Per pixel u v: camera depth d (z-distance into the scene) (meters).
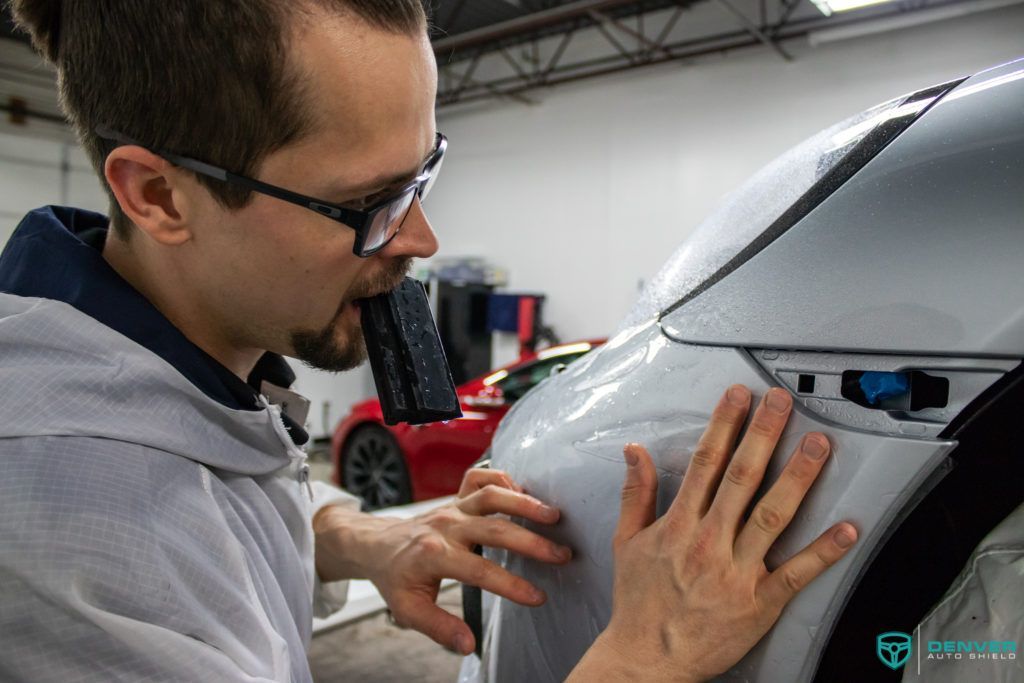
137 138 0.57
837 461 0.55
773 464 0.57
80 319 0.58
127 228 0.65
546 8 6.05
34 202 6.06
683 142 6.01
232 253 0.60
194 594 0.54
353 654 2.13
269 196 0.57
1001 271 0.51
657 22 6.07
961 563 0.58
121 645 0.49
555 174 6.87
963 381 0.52
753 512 0.54
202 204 0.58
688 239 0.87
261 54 0.53
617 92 6.39
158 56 0.54
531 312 6.81
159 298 0.66
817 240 0.62
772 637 0.56
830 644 0.58
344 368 0.73
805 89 5.33
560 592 0.74
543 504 0.75
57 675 0.48
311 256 0.60
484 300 7.13
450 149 7.66
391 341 0.71
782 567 0.54
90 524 0.50
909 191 0.58
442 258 7.70
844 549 0.52
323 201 0.58
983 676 0.55
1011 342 0.50
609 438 0.70
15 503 0.49
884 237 0.58
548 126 6.90
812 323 0.59
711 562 0.54
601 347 0.87
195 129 0.55
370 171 0.58
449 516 0.86
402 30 0.57
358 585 2.46
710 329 0.66
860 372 0.56
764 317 0.62
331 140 0.56
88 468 0.52
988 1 4.31
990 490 0.56
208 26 0.53
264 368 0.84
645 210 6.28
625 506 0.62
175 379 0.59
